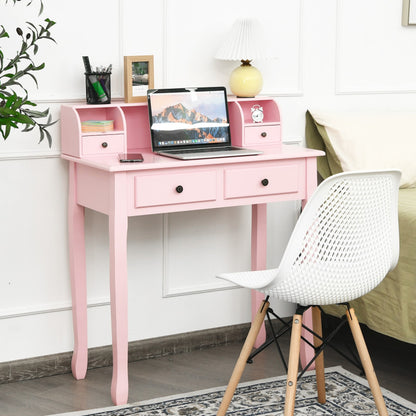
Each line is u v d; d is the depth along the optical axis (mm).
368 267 2391
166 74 3262
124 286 2758
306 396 2898
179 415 2730
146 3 3180
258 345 3461
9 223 3014
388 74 3818
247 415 2727
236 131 3266
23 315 3072
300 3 3529
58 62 3025
